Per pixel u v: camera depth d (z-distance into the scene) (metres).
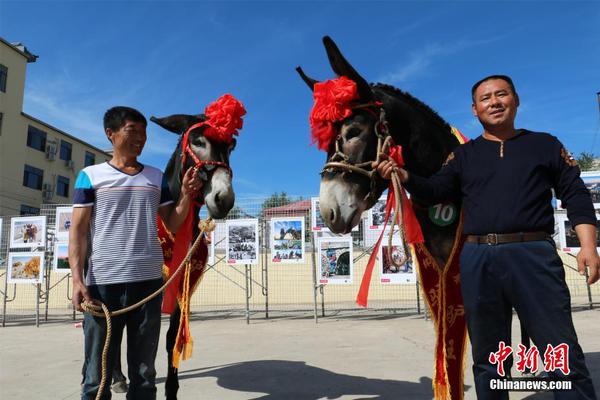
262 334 6.48
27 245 8.23
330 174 2.20
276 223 7.89
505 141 2.01
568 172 1.87
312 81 2.49
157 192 2.44
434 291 2.45
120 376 3.69
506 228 1.86
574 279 9.83
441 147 2.52
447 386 2.32
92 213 2.30
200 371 4.23
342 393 3.35
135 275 2.25
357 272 10.59
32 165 23.52
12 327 8.10
